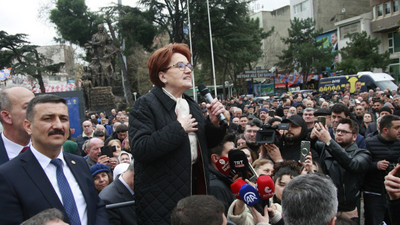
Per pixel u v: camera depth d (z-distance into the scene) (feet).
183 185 7.36
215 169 10.69
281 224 8.05
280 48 218.18
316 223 5.69
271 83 155.02
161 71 7.86
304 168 11.02
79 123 39.91
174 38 126.62
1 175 6.87
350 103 41.14
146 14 120.26
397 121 14.58
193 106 8.30
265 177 7.09
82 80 111.65
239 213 8.79
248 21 137.08
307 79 152.05
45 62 107.45
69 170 8.00
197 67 173.06
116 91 115.14
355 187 13.34
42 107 7.35
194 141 7.93
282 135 14.60
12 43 95.04
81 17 123.24
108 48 114.01
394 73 146.30
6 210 6.68
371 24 150.82
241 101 76.95
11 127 9.57
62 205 7.34
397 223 7.72
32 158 7.36
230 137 11.20
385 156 14.83
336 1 188.24
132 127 7.55
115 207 9.82
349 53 130.11
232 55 125.59
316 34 149.79
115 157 17.21
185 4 120.16
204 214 5.97
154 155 7.02
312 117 19.80
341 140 14.32
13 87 9.77
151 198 7.36
